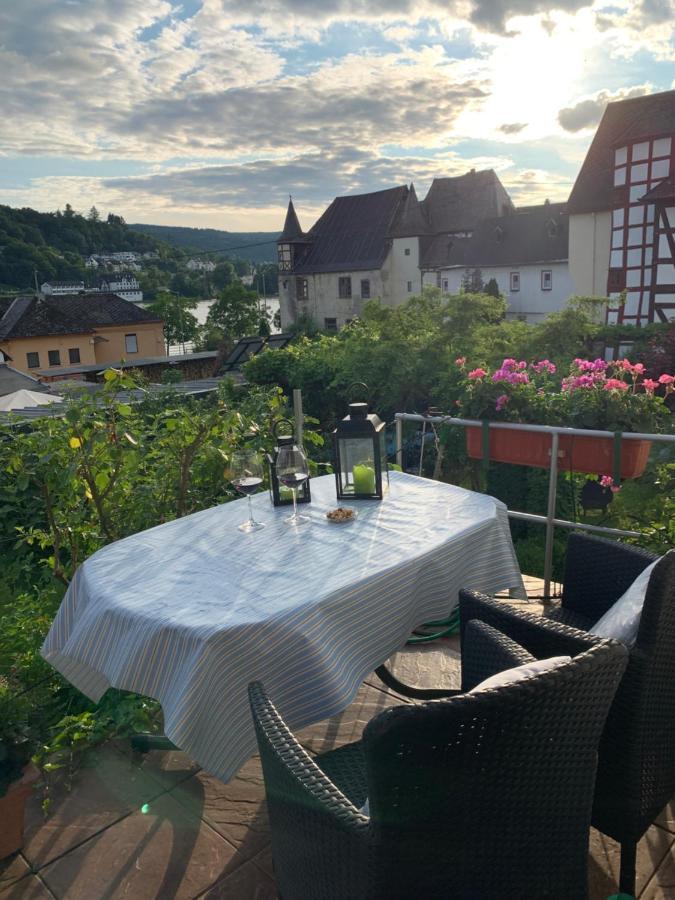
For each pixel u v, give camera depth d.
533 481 6.24
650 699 1.54
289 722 1.79
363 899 1.16
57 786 2.30
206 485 4.34
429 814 1.12
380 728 1.01
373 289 44.78
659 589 1.48
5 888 1.88
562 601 2.42
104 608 1.92
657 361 17.72
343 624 1.91
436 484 2.94
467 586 2.38
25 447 3.81
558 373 5.65
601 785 1.61
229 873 1.90
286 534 2.38
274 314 73.56
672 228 23.38
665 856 1.87
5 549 5.32
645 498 4.47
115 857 1.98
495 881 1.22
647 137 24.12
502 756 1.13
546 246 35.38
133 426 4.06
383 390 11.19
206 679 1.66
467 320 14.62
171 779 2.32
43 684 3.02
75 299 41.91
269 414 4.78
